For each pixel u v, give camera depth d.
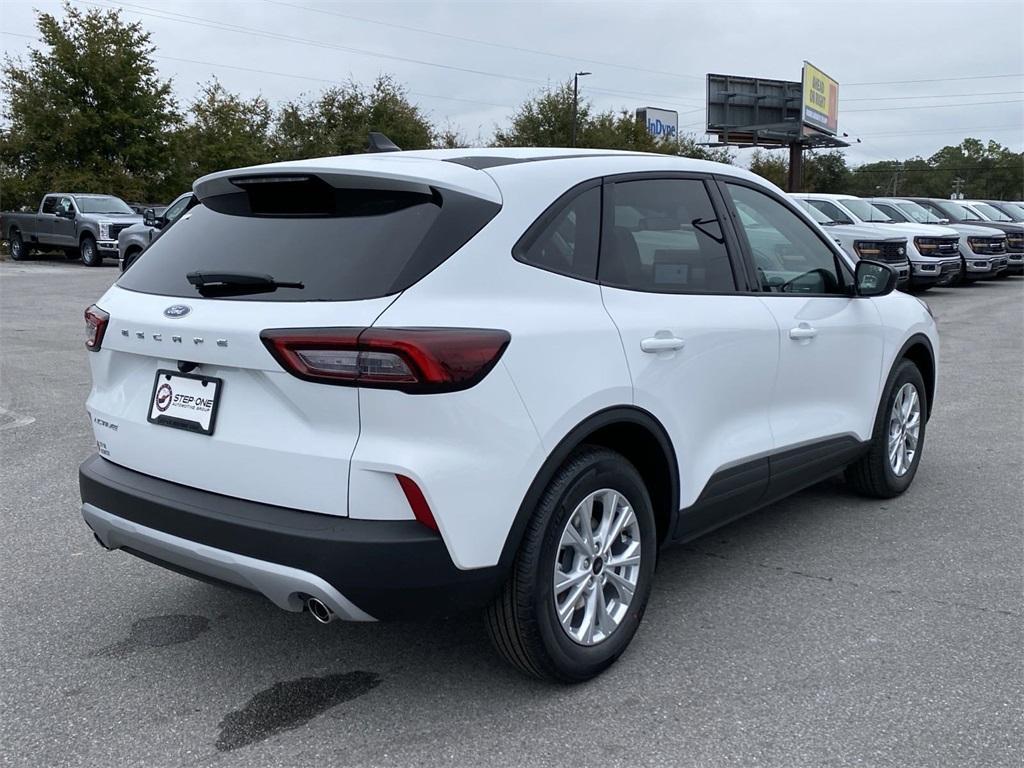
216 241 3.25
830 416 4.66
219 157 38.53
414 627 3.81
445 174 3.04
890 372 5.19
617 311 3.32
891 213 20.11
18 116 33.81
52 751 2.91
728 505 3.94
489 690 3.28
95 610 3.95
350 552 2.71
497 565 2.91
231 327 2.86
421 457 2.70
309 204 3.16
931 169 139.12
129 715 3.12
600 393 3.13
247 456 2.89
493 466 2.83
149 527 3.11
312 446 2.77
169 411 3.12
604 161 3.56
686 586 4.20
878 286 4.70
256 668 3.45
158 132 35.66
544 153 3.55
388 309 2.73
